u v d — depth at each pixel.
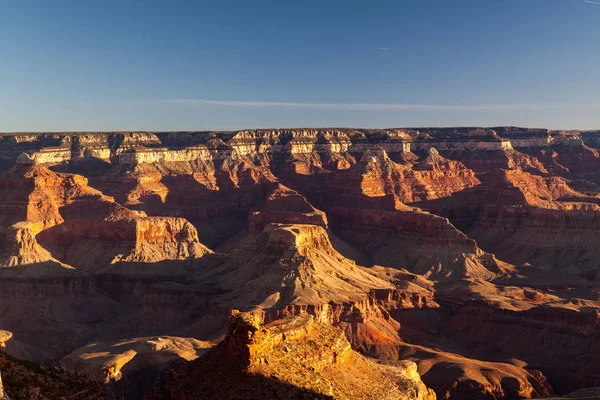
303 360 98.81
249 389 89.19
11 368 78.19
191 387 91.00
